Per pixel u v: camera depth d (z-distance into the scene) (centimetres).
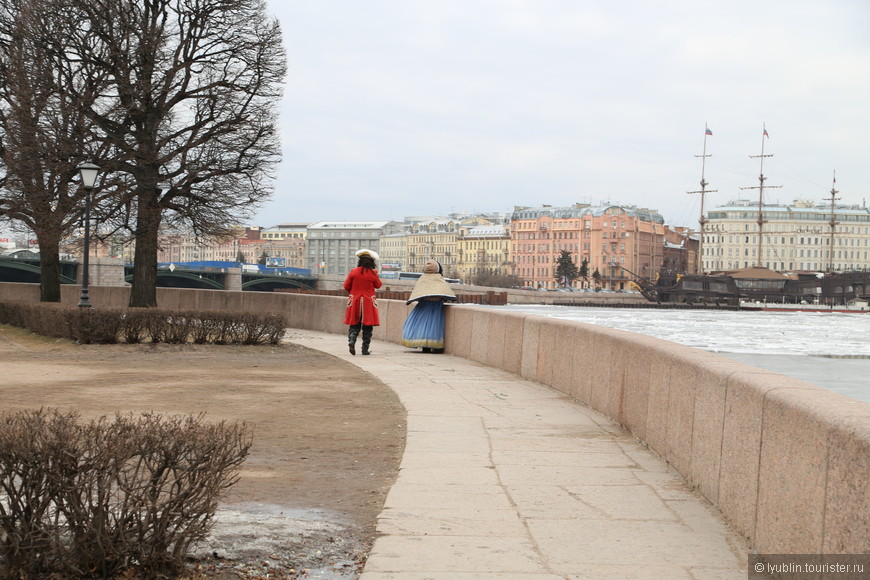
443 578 480
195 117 3375
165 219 3459
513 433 936
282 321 2073
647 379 879
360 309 1844
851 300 15725
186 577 470
